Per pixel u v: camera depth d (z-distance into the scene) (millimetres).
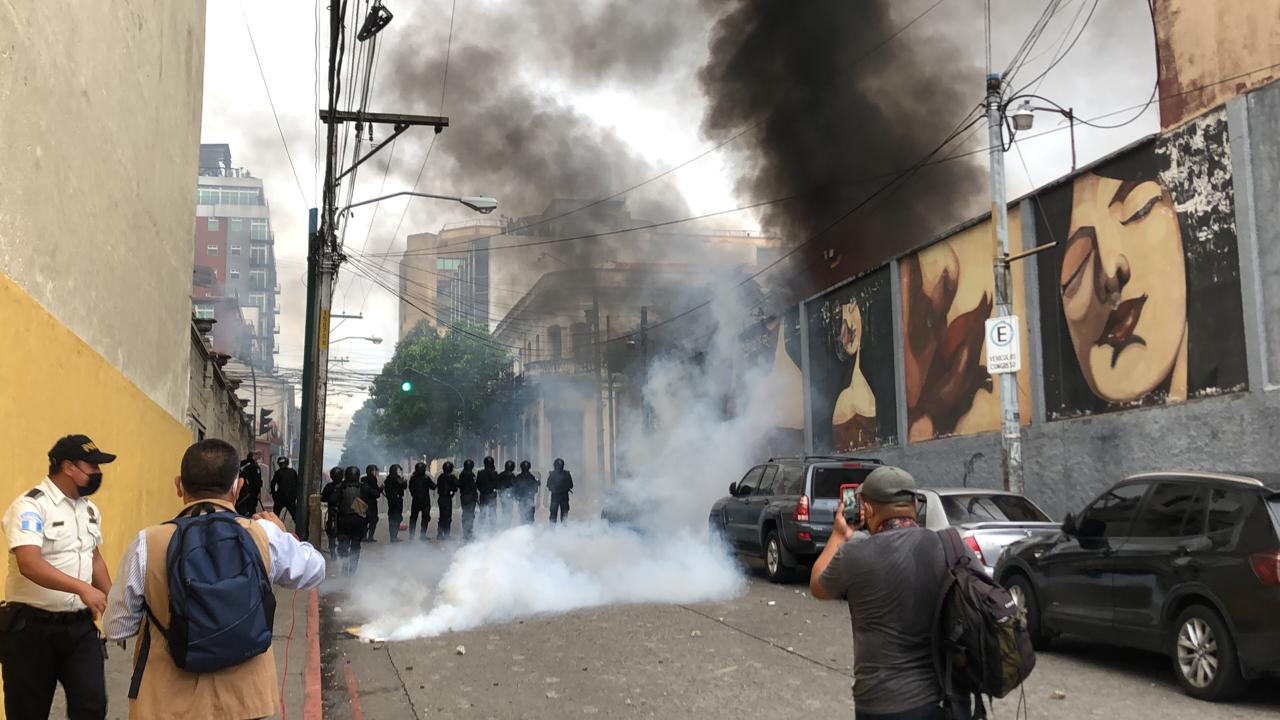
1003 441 13242
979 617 3035
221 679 3252
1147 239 13008
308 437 20578
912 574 3227
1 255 6113
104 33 8773
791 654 8609
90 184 8430
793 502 13422
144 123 10836
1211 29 12438
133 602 3279
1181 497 7535
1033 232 15336
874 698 3193
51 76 7137
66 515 4543
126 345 10289
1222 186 11867
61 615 4492
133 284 10586
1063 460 14375
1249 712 6633
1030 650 3039
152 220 11656
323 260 20812
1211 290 11961
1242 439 11344
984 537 9969
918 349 18734
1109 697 7094
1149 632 7473
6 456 6039
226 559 3277
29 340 6516
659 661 8391
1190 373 12234
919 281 18734
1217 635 6844
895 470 3457
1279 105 11133
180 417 14703
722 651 8781
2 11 6000
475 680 7801
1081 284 14273
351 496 14609
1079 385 14289
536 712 6777
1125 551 7801
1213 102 12383
